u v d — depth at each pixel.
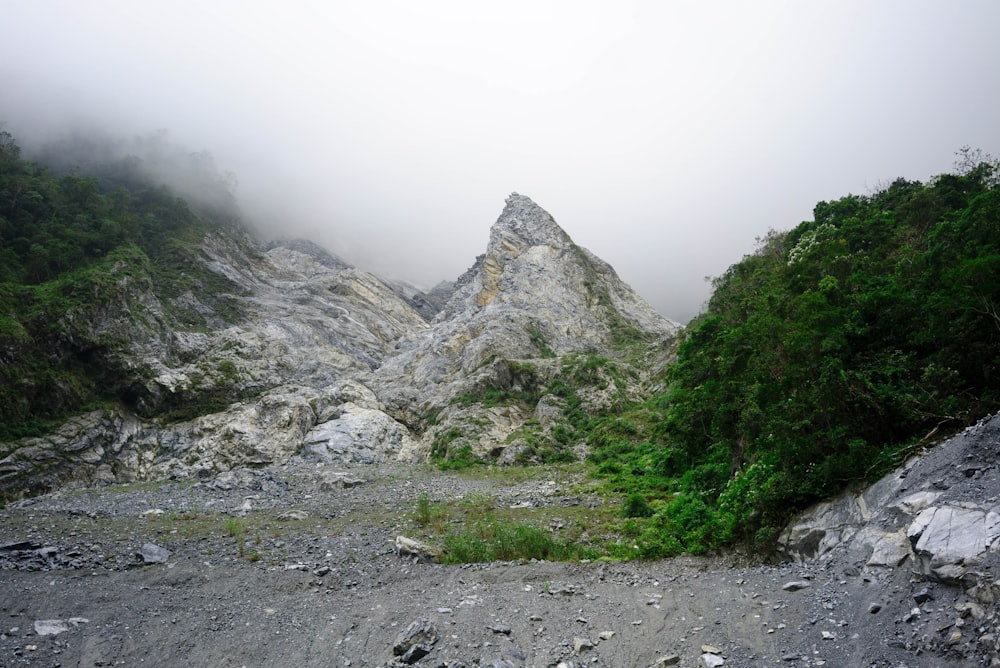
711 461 23.27
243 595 14.21
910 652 8.03
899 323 16.89
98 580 15.52
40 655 10.88
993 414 12.70
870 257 28.12
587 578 13.91
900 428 14.06
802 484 14.09
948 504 10.08
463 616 11.69
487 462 45.53
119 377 57.06
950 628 8.09
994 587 8.02
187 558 17.84
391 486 33.53
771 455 16.23
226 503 27.98
